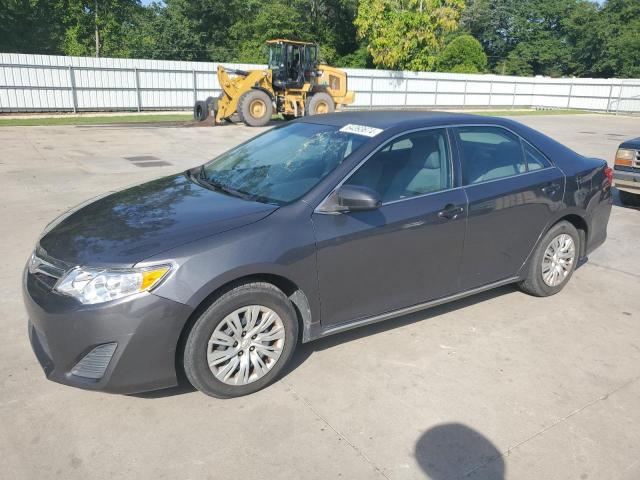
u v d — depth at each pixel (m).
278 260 3.02
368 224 3.35
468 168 3.91
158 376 2.84
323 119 4.21
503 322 4.14
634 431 2.90
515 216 4.11
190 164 11.21
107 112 25.53
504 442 2.79
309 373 3.37
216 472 2.53
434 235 3.65
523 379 3.37
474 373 3.42
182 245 2.85
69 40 40.53
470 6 63.97
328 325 3.41
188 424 2.87
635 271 5.38
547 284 4.52
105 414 2.93
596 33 57.84
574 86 39.19
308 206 3.22
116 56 42.41
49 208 7.22
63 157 11.75
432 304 3.88
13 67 23.03
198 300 2.80
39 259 3.01
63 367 2.81
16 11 38.38
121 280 2.71
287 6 45.69
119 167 10.63
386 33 35.81
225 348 3.00
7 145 13.41
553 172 4.37
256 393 3.15
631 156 7.64
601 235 4.92
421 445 2.74
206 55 49.00
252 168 3.81
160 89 26.77
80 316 2.70
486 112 33.53
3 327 3.86
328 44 47.00
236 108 20.00
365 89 33.06
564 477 2.56
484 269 4.07
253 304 3.02
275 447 2.71
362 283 3.43
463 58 47.75
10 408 2.96
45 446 2.68
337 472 2.55
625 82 36.75
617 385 3.33
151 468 2.55
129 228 3.06
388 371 3.41
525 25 63.34
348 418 2.95
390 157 3.58
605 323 4.18
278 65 20.86
